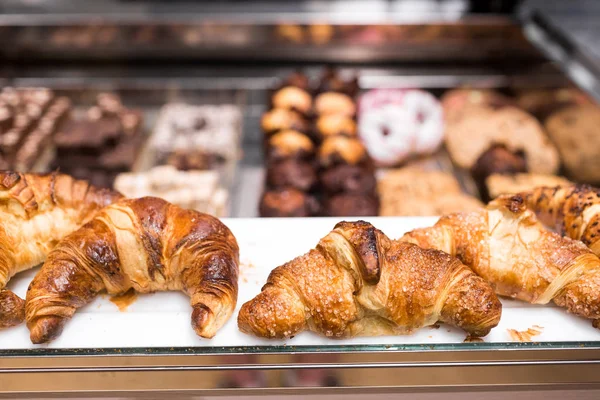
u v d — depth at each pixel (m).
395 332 1.21
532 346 1.20
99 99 3.23
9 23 3.14
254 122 3.29
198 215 1.32
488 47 3.29
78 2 3.35
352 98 3.23
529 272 1.25
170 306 1.28
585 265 1.24
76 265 1.22
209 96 3.37
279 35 3.25
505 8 3.28
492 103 3.28
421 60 3.43
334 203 2.44
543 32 3.19
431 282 1.18
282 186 2.59
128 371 1.17
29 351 1.16
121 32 3.21
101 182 2.63
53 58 3.33
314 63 3.44
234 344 1.18
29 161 2.83
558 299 1.26
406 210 2.40
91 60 3.36
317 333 1.21
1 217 1.29
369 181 2.58
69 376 1.18
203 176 2.59
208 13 3.29
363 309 1.18
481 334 1.20
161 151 2.91
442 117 3.08
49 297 1.18
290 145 2.78
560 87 2.98
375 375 1.20
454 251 1.31
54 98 3.28
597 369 1.21
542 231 1.30
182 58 3.39
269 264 1.39
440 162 2.97
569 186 1.47
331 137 2.84
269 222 1.53
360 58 3.41
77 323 1.23
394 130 2.91
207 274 1.21
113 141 2.90
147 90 3.34
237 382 1.20
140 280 1.26
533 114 3.27
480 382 1.21
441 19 3.20
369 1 3.41
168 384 1.19
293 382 1.20
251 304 1.18
